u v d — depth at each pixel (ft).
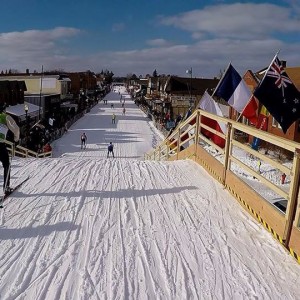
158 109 202.39
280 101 24.43
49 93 187.93
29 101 151.94
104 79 591.78
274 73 24.27
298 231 15.02
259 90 24.27
